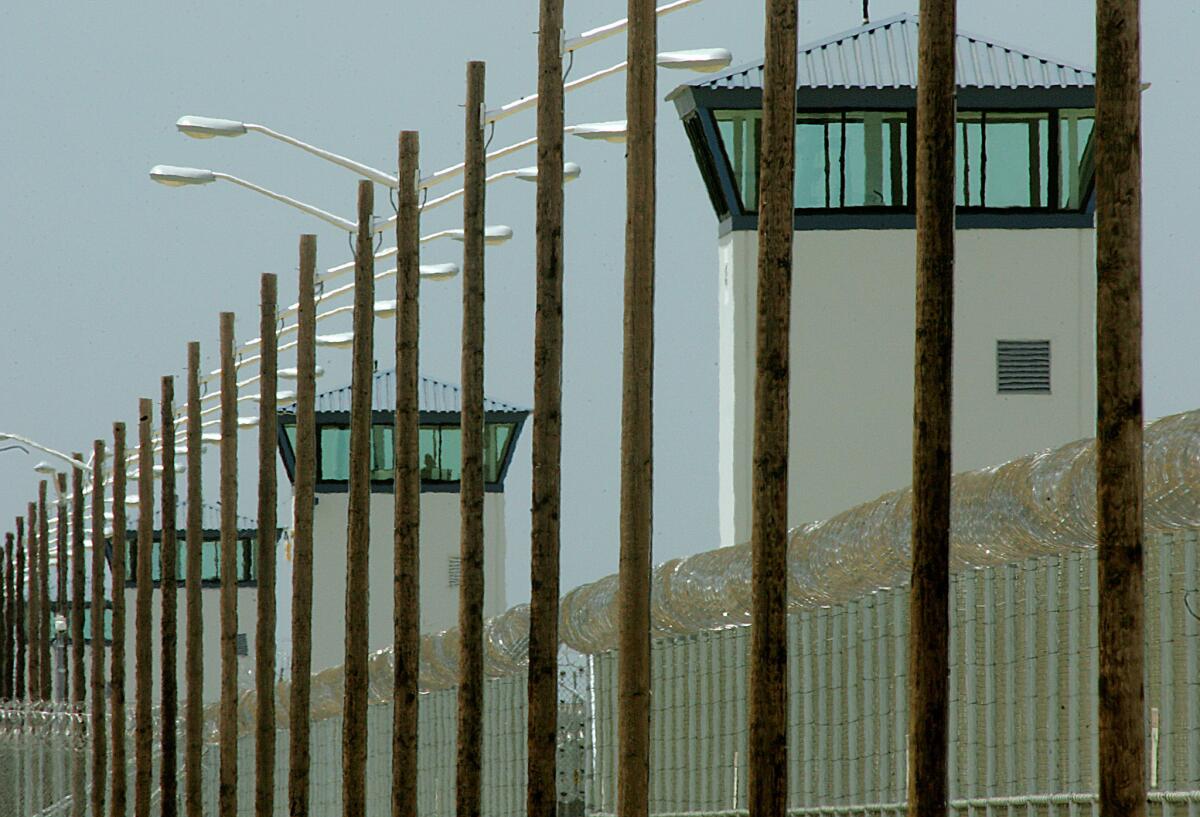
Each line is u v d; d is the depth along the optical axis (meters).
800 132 168.62
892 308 168.00
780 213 79.06
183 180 144.12
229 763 197.75
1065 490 70.19
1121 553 55.19
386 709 181.00
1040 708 76.50
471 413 117.12
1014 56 170.75
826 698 98.12
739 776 108.69
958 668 82.69
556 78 102.44
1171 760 67.06
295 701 162.75
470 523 116.31
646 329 90.06
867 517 87.81
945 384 67.44
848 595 92.94
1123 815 54.72
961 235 170.25
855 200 168.50
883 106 167.12
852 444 167.50
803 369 168.12
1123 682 54.97
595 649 128.75
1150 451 62.66
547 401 101.69
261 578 181.88
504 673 147.38
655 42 91.19
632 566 89.31
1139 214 55.72
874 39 171.25
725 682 110.94
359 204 147.88
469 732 114.94
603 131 117.88
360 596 144.38
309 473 164.38
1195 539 65.69
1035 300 169.88
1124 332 55.50
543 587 101.38
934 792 66.94
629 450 89.88
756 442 79.25
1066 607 74.50
